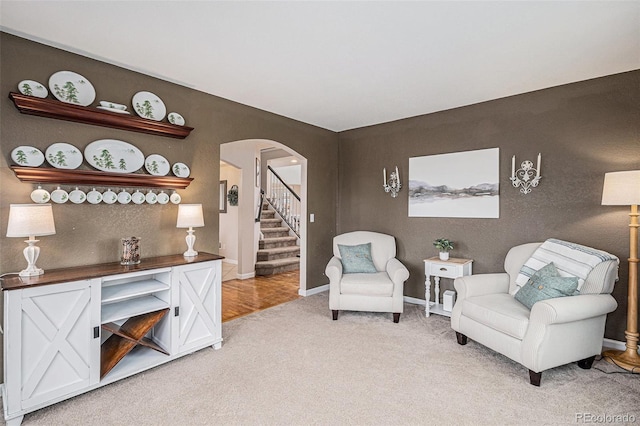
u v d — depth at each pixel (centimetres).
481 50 248
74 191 247
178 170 312
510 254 321
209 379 236
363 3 190
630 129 285
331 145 503
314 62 269
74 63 250
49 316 199
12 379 186
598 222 300
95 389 222
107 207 267
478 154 372
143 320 255
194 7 194
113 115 257
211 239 341
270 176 830
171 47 244
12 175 222
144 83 290
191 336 269
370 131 473
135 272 236
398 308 349
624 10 195
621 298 289
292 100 364
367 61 267
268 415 196
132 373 235
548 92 327
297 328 336
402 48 245
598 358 271
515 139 347
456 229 391
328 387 226
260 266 597
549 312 221
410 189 430
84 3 190
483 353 279
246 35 227
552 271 259
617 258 265
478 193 373
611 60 265
